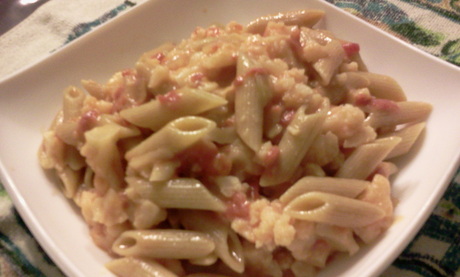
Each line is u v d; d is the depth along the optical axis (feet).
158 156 0.72
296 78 0.81
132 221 0.74
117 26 1.00
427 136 0.85
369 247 0.73
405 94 0.93
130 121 0.76
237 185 0.72
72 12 1.20
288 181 0.76
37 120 0.91
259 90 0.76
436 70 0.91
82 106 0.86
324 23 1.04
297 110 0.79
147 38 1.04
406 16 1.18
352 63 0.90
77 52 0.96
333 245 0.73
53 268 0.80
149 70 0.79
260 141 0.75
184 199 0.71
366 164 0.78
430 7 1.19
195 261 0.70
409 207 0.76
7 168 0.80
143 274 0.69
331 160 0.78
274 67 0.81
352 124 0.78
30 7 1.23
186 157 0.74
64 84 0.95
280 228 0.67
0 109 0.88
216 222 0.72
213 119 0.77
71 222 0.79
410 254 0.80
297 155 0.75
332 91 0.85
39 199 0.79
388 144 0.78
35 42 1.15
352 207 0.70
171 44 0.98
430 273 0.78
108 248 0.76
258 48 0.83
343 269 0.72
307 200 0.70
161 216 0.73
